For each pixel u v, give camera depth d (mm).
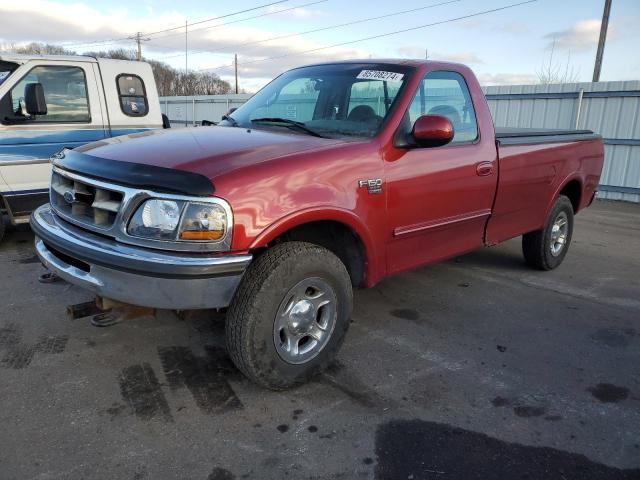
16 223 5977
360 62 4137
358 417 2867
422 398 3080
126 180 2666
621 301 4859
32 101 5590
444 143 3369
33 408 2812
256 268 2814
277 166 2822
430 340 3857
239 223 2625
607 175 11828
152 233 2584
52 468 2375
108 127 6555
